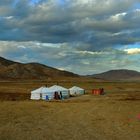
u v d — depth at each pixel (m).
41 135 25.27
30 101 65.56
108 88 142.88
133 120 34.16
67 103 57.72
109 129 28.20
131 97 74.62
